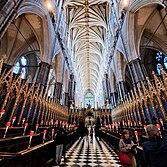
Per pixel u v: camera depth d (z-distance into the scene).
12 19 6.99
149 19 13.22
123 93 17.17
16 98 7.10
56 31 16.52
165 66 17.44
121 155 3.37
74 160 5.82
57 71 19.09
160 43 14.38
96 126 19.75
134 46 12.93
